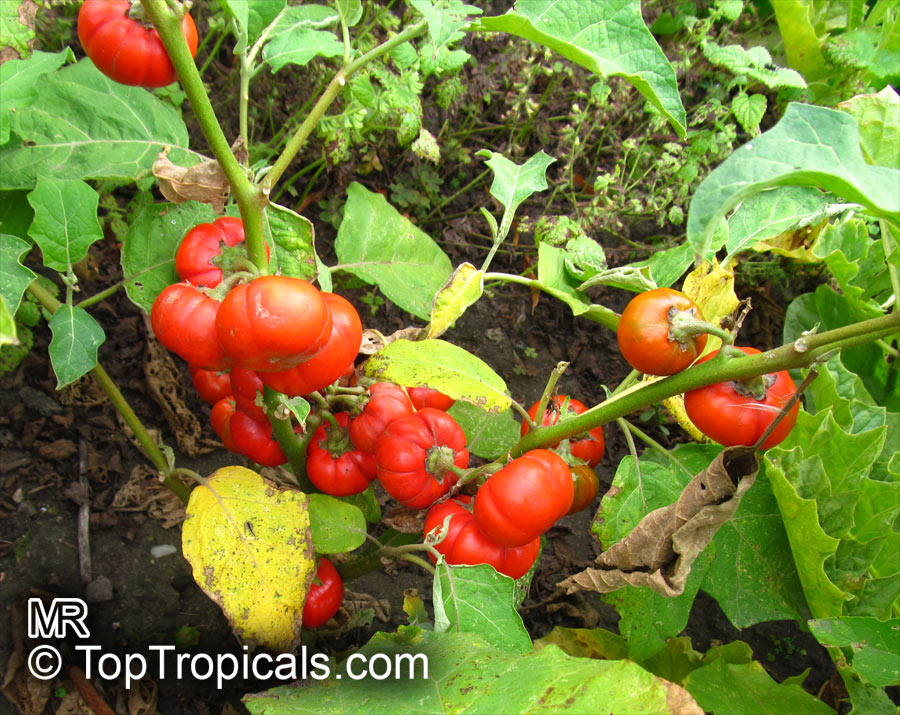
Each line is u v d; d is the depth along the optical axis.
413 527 0.39
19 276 0.29
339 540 0.36
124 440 0.53
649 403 0.30
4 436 0.51
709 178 0.20
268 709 0.29
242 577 0.32
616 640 0.46
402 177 0.65
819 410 0.43
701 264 0.33
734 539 0.40
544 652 0.29
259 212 0.28
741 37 0.74
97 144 0.36
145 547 0.50
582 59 0.29
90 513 0.50
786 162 0.20
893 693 0.52
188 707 0.45
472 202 0.68
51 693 0.43
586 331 0.66
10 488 0.50
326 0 0.52
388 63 0.55
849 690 0.38
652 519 0.30
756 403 0.28
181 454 0.54
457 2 0.29
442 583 0.32
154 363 0.54
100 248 0.56
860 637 0.32
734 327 0.31
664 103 0.28
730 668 0.41
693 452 0.41
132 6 0.25
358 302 0.62
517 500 0.30
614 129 0.68
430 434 0.34
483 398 0.32
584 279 0.45
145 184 0.44
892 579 0.39
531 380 0.63
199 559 0.33
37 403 0.52
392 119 0.54
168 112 0.38
